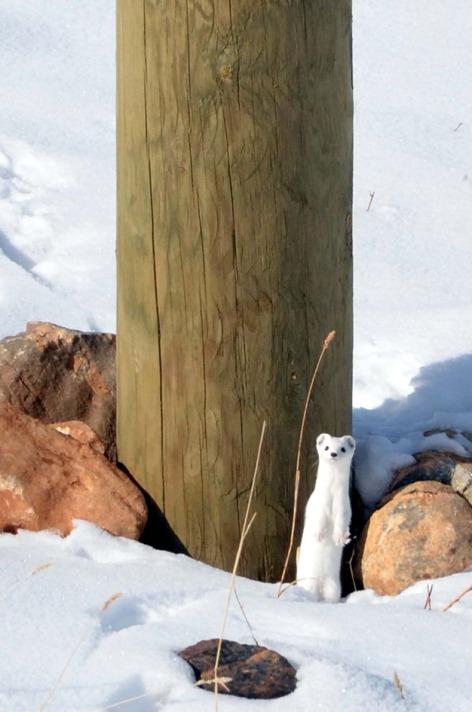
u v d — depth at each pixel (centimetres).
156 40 911
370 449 1071
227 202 920
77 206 1781
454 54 2431
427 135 2103
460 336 1465
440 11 2619
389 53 2436
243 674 732
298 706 696
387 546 953
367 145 2053
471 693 715
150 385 981
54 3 2572
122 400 1025
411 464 1058
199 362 952
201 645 763
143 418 995
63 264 1631
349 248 1005
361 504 1045
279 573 996
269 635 792
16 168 1862
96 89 2206
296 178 928
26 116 2038
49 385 1102
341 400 1016
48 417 1097
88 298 1544
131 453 1020
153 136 930
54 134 1988
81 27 2478
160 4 904
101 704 692
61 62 2309
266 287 937
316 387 980
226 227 925
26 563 903
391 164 1988
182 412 969
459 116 2181
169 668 730
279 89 907
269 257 931
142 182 945
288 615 822
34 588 852
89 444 1014
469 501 1016
